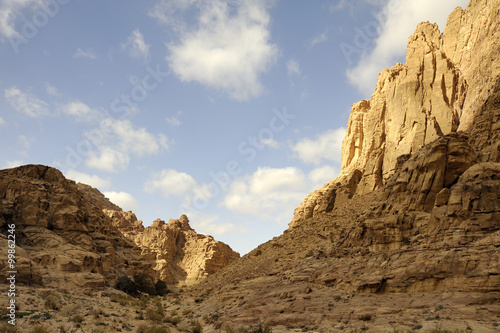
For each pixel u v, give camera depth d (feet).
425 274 108.27
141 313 152.15
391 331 87.30
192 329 129.29
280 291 140.15
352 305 109.81
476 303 91.25
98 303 157.99
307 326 104.83
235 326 120.26
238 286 173.06
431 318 89.51
